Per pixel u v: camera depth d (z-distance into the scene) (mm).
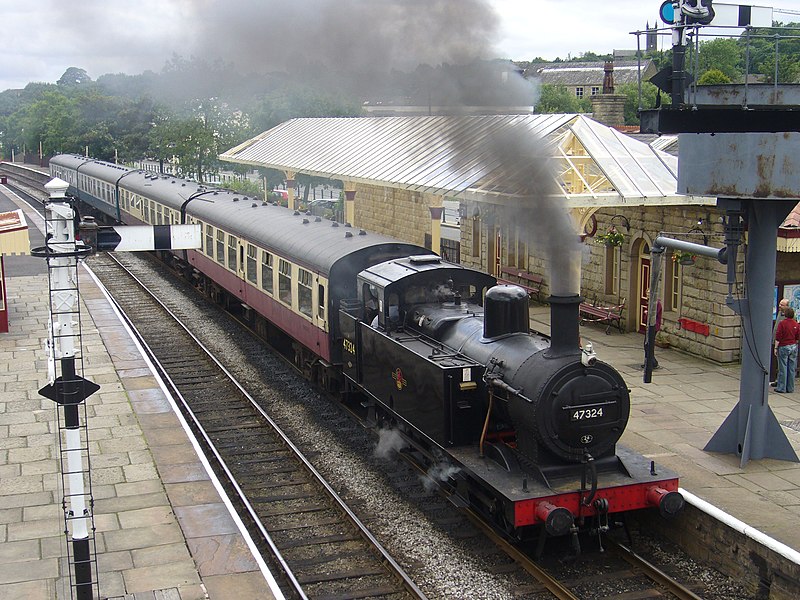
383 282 11820
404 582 8453
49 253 6840
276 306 17062
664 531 9609
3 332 18672
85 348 17109
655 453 11047
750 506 9359
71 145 50094
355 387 13422
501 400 9352
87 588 7141
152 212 28562
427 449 11211
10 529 9109
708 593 8398
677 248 11859
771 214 10586
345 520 10047
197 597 7676
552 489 8773
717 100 10227
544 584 8492
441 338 11031
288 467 11766
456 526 9875
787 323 13742
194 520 9312
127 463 11000
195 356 17719
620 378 9039
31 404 13531
